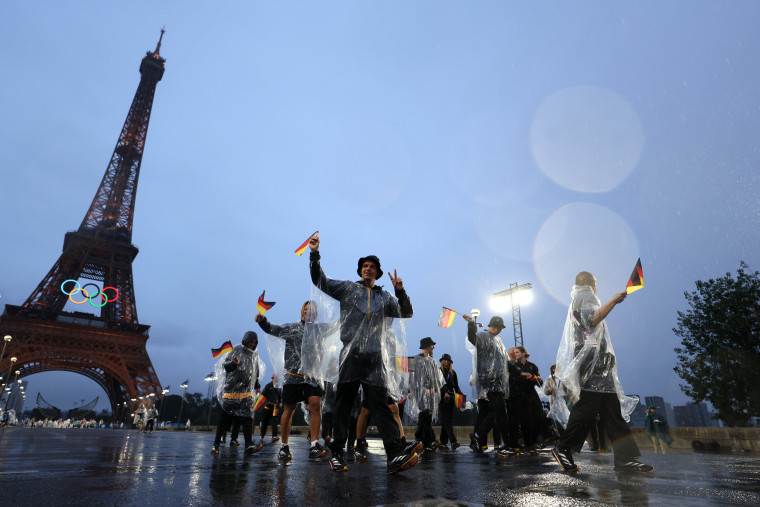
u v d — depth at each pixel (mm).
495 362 6969
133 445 9297
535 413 8016
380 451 8703
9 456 5773
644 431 12383
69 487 3139
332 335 4953
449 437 9414
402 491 3104
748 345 19469
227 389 6910
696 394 20094
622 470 4422
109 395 75438
